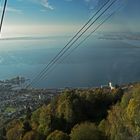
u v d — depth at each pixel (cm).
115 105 6456
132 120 5075
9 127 7662
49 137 5991
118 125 5281
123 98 5997
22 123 7188
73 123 6844
